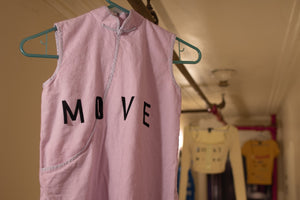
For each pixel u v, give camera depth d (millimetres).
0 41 1192
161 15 1702
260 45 2133
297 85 2703
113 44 853
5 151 1204
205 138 2756
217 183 5164
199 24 1808
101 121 837
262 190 5043
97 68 828
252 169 4988
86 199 768
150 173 900
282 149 4777
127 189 787
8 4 1238
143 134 873
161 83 918
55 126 777
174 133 896
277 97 3945
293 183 3512
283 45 2117
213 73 2881
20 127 1292
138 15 881
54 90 784
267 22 1765
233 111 5191
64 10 1583
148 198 887
